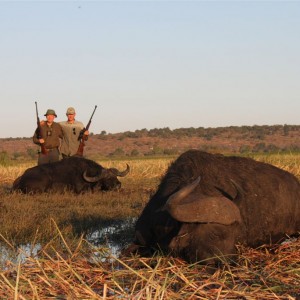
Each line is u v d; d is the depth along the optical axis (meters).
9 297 5.68
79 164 18.27
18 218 11.42
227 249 6.84
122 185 20.42
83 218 11.88
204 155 8.78
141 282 6.42
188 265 6.79
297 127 131.00
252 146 109.06
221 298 5.91
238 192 7.49
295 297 6.01
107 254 8.30
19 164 32.94
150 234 7.97
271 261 7.54
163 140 118.31
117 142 116.62
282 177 9.34
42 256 7.68
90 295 5.88
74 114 18.83
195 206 6.73
